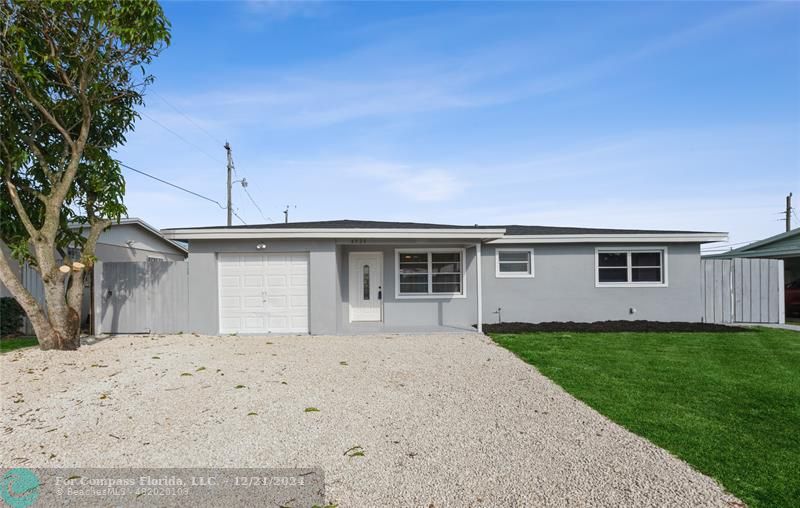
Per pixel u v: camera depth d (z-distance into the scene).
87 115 8.23
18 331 11.38
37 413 5.02
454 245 12.73
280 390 5.93
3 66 7.40
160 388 5.99
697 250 12.85
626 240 12.51
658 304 12.85
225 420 4.80
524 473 3.54
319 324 10.88
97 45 7.84
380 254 12.80
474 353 8.46
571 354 8.31
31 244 9.20
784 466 3.67
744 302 13.05
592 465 3.68
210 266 10.88
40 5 7.20
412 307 12.68
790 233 17.73
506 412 5.07
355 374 6.82
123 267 10.96
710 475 3.51
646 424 4.66
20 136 8.15
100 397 5.59
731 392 5.87
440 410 5.14
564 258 12.88
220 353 8.32
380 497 3.19
